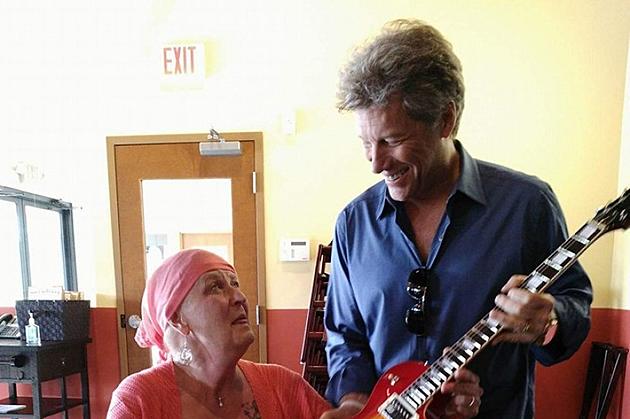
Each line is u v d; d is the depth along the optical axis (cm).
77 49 249
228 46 242
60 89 251
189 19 243
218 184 246
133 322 249
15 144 256
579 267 89
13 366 217
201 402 84
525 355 91
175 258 87
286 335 244
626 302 210
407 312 92
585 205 228
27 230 256
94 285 253
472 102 232
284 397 94
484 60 231
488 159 233
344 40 238
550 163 229
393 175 83
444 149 85
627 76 218
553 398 229
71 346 237
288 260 242
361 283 99
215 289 84
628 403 202
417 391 84
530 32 228
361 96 76
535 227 88
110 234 251
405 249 93
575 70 226
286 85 241
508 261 87
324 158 241
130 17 245
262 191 243
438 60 75
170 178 247
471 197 88
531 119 230
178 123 246
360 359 101
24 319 228
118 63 247
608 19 223
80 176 252
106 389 252
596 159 226
